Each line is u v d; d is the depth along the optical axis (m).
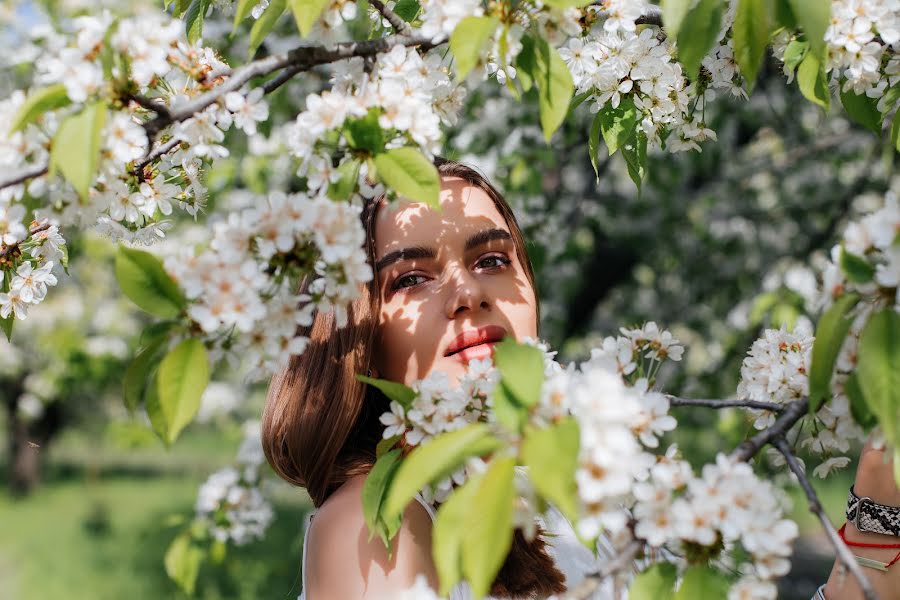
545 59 1.19
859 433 1.06
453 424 1.17
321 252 1.09
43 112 1.09
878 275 0.92
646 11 1.54
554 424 0.90
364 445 1.54
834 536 0.92
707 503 0.93
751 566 0.96
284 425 1.57
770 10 1.16
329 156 1.17
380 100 1.17
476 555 0.83
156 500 15.06
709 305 5.45
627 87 1.50
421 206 1.51
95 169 1.06
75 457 20.56
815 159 5.02
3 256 1.38
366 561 1.31
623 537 0.98
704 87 1.60
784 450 1.01
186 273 1.03
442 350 1.45
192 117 1.20
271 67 1.21
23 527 12.48
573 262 4.84
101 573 9.50
